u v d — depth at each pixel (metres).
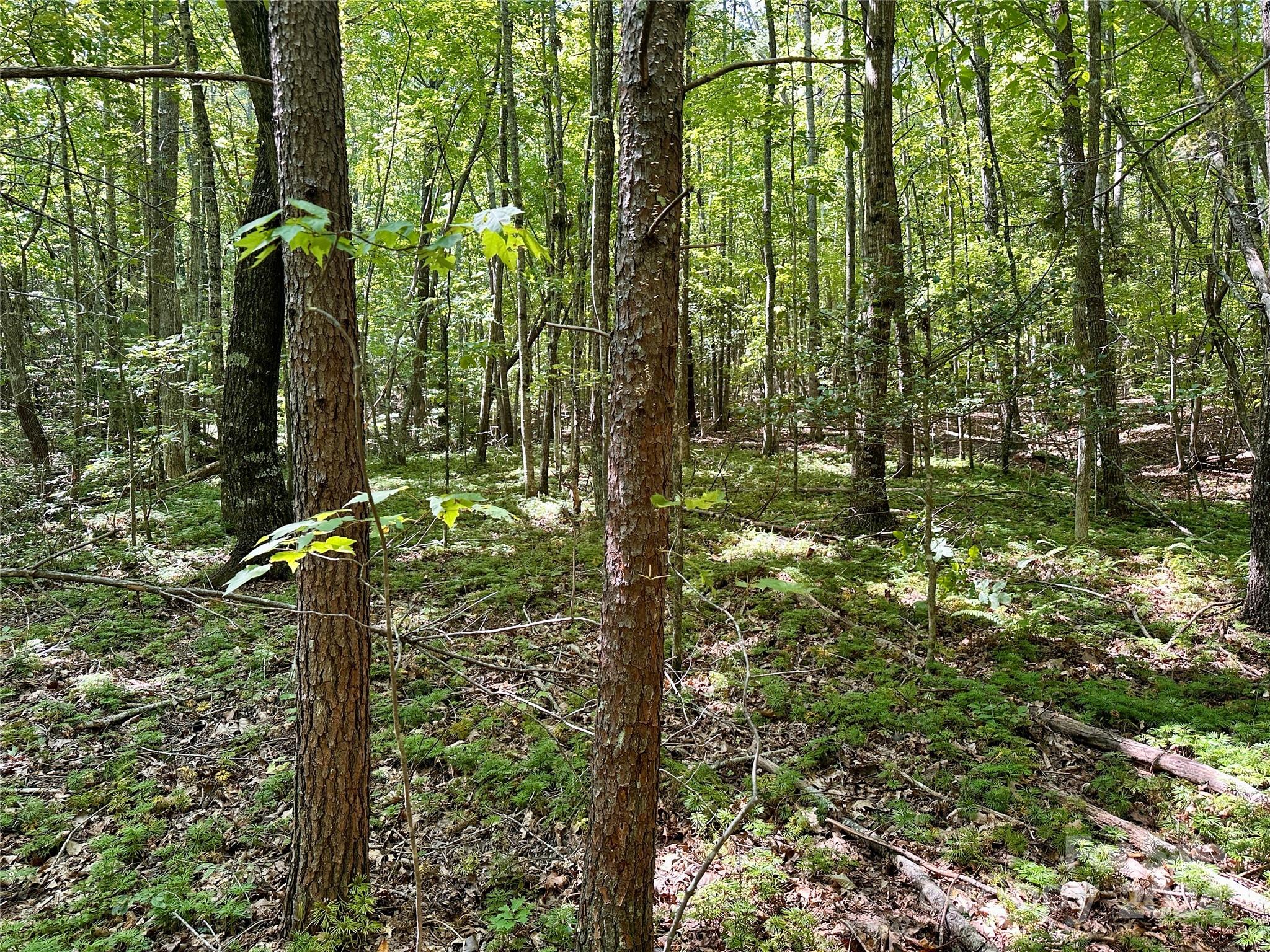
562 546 8.70
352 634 3.03
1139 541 8.04
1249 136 6.89
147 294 11.91
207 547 8.86
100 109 10.29
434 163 15.57
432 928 3.19
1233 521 8.91
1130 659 5.39
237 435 7.52
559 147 12.04
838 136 8.09
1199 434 14.56
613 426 2.29
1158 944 2.95
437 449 17.52
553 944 3.06
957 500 9.92
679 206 2.23
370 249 1.54
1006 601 4.84
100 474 9.79
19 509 8.71
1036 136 6.56
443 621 3.58
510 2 12.06
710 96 11.13
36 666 5.77
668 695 5.09
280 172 2.83
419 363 15.27
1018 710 4.68
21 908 3.37
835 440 17.06
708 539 8.76
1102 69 10.30
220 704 5.22
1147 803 3.88
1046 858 3.51
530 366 12.14
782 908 3.24
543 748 4.40
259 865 3.62
